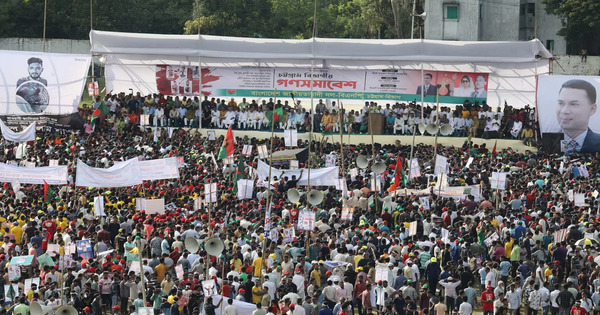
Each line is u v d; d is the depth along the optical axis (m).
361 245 48.59
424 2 137.75
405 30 141.00
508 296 45.25
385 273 43.00
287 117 88.62
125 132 84.75
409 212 54.38
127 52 90.06
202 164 69.12
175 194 59.72
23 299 39.72
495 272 47.56
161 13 144.25
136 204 53.56
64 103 88.50
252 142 78.31
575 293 45.47
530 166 74.00
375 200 57.59
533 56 89.75
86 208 55.41
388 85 93.12
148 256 49.06
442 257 48.81
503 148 83.50
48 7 136.62
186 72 93.94
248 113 88.81
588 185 65.19
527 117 87.06
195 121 88.50
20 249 48.59
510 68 92.69
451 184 64.19
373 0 142.00
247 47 90.56
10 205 54.88
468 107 88.81
